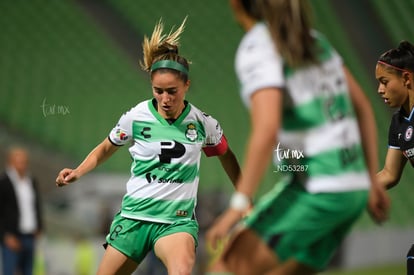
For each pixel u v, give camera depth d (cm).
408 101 1266
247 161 792
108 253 1403
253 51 845
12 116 5406
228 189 4878
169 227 1371
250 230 873
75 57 6197
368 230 4644
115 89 5888
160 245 1355
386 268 4366
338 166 854
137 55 6272
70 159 5053
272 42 844
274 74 822
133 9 6631
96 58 6200
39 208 2812
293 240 859
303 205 856
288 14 854
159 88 1320
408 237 4981
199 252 3400
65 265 3503
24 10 6600
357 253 4462
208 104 5897
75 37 6375
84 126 5447
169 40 1380
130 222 1388
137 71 6125
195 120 1384
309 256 873
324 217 854
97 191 4419
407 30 6291
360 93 917
